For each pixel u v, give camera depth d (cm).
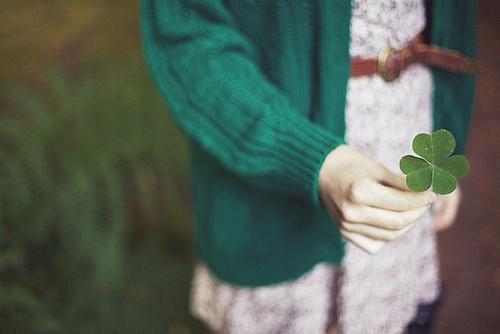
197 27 107
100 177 211
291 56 108
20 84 249
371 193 90
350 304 129
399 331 138
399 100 116
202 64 105
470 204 257
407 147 121
